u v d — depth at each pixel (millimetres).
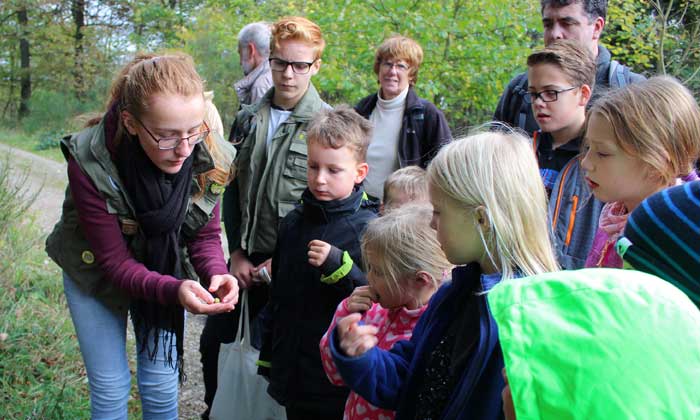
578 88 2381
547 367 873
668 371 842
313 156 2381
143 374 2402
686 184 1230
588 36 2820
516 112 2836
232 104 12461
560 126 2408
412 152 3420
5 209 4098
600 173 1752
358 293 1801
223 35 10289
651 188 1708
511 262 1288
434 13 7523
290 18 2992
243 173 3039
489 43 7727
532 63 2436
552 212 2379
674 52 7887
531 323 908
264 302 2924
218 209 2475
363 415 1753
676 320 876
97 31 19688
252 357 2598
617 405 827
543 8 2924
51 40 19078
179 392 3441
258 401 2576
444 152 1375
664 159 1654
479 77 7781
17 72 19453
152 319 2281
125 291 2207
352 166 2414
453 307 1419
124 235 2168
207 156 2209
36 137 15414
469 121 8875
